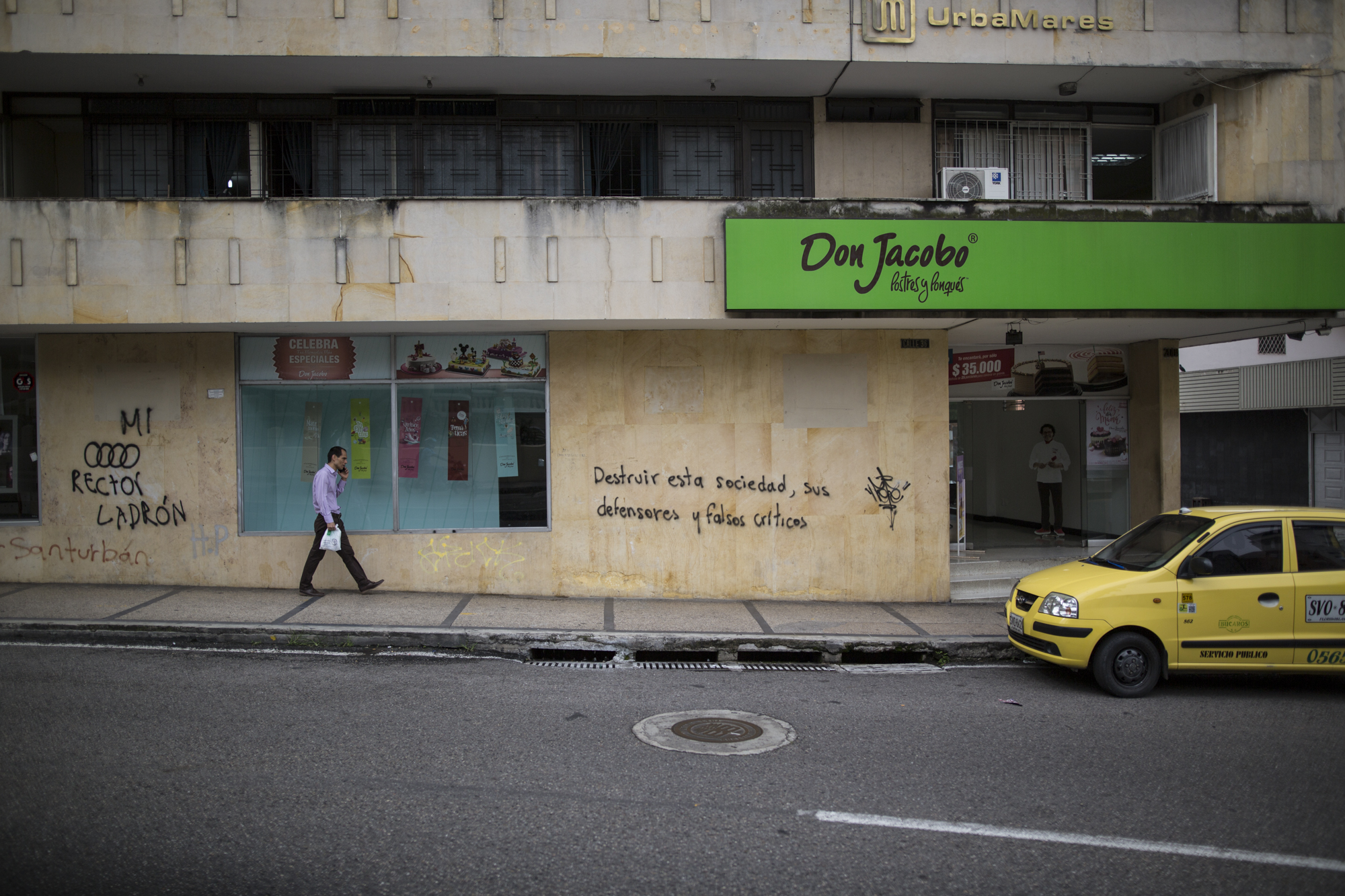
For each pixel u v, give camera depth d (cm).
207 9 960
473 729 616
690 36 1000
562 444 1076
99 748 555
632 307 988
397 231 973
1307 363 1750
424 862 414
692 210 994
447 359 1082
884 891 396
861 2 1020
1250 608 743
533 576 1075
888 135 1126
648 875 407
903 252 978
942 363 1103
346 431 1082
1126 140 1184
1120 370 1355
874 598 1095
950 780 536
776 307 971
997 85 1105
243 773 520
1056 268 988
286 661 800
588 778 527
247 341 1063
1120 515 1368
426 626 893
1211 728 650
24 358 1056
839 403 1093
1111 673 738
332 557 1062
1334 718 681
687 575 1083
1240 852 443
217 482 1053
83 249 955
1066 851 441
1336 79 1057
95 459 1050
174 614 909
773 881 404
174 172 1060
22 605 936
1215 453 2025
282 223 966
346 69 1009
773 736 619
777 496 1089
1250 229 1007
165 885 384
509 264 983
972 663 876
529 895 385
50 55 959
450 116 1080
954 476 1292
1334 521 769
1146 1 1047
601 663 850
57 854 411
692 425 1083
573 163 1094
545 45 988
